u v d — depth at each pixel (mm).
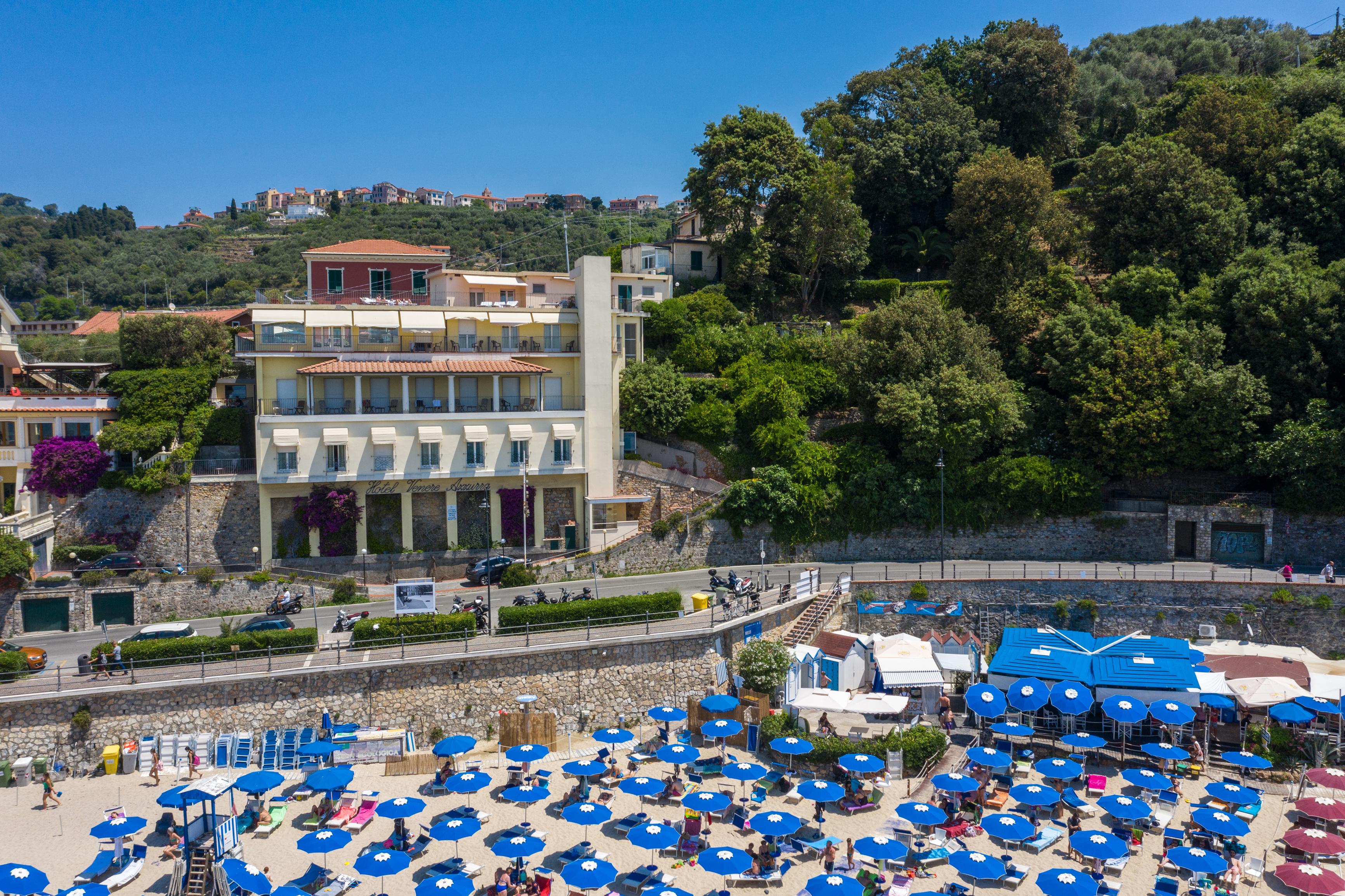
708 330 85500
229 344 85188
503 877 36125
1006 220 84062
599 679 51344
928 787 45312
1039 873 37656
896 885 36375
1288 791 45156
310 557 66812
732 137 94250
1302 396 72562
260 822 40625
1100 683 50375
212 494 66562
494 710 49312
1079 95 128750
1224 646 56750
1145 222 85375
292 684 46469
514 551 71875
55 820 40344
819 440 80000
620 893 36188
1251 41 141000
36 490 65125
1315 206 82375
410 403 72312
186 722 45188
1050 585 64875
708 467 78562
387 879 36969
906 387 73875
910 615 64688
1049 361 77500
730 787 45219
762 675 51656
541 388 74375
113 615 59719
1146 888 36688
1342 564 67562
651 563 70938
